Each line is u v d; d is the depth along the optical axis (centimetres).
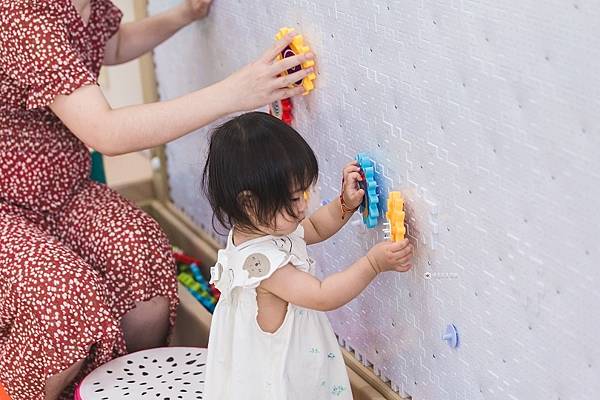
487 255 102
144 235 148
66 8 142
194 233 187
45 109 150
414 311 119
